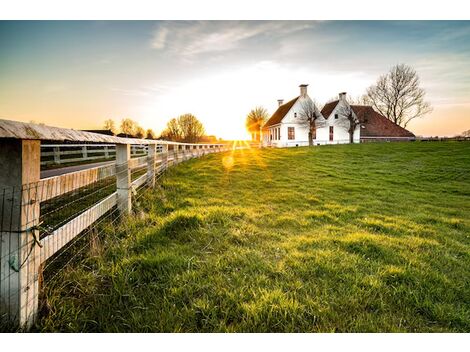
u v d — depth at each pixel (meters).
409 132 47.12
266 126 50.38
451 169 16.02
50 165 12.99
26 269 1.92
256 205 6.65
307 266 3.29
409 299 2.73
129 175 4.47
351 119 41.81
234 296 2.59
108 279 2.78
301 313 2.40
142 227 4.16
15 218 1.82
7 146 1.78
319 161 19.09
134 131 77.25
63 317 2.17
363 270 3.30
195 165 13.71
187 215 4.51
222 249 3.71
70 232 2.58
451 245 4.57
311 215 5.98
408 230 5.23
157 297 2.54
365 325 2.33
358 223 5.59
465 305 2.77
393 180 12.73
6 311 1.88
